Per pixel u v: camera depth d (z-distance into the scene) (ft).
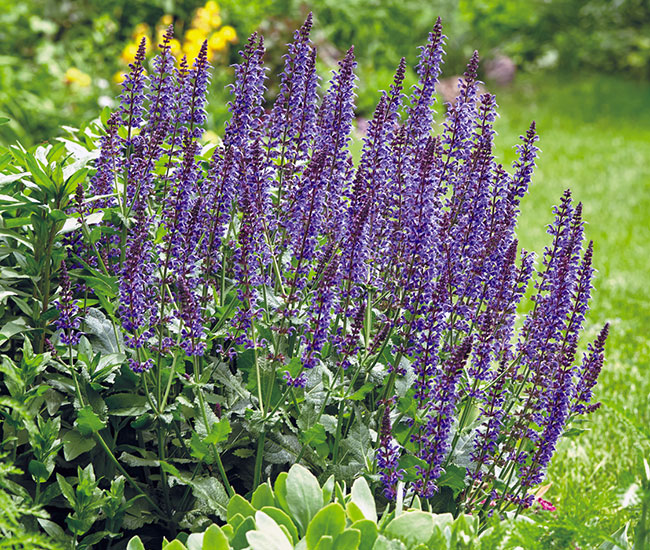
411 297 8.57
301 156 8.87
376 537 6.35
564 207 8.73
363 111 38.04
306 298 8.80
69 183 8.52
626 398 15.62
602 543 7.32
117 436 8.95
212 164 8.95
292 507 6.94
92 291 9.00
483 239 8.83
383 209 9.09
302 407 8.16
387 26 43.27
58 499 8.34
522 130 46.68
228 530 6.68
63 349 8.39
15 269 8.87
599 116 50.60
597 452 13.50
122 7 32.14
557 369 8.70
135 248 7.86
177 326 8.25
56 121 26.50
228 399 8.78
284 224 8.52
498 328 8.86
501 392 8.63
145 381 8.05
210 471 8.81
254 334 8.19
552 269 8.85
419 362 8.34
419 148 9.04
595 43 58.85
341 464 8.84
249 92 8.55
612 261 25.45
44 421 8.48
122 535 8.14
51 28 31.65
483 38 55.31
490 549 6.23
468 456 9.18
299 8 36.94
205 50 8.58
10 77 27.76
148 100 8.84
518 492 8.68
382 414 8.88
